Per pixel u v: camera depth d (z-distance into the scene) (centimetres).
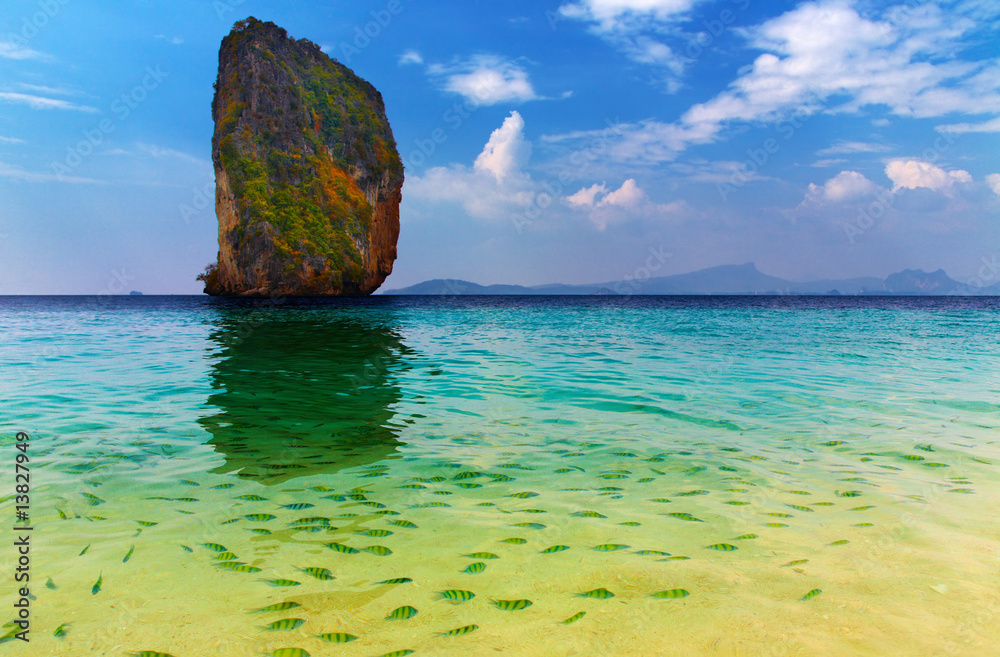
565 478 530
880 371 1225
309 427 734
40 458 580
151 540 381
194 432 701
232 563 347
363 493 487
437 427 737
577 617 286
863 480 521
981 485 505
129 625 274
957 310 4966
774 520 424
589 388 1024
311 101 9462
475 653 252
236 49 9044
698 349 1684
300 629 272
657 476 536
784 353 1583
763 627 274
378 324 3067
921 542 380
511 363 1378
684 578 329
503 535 396
